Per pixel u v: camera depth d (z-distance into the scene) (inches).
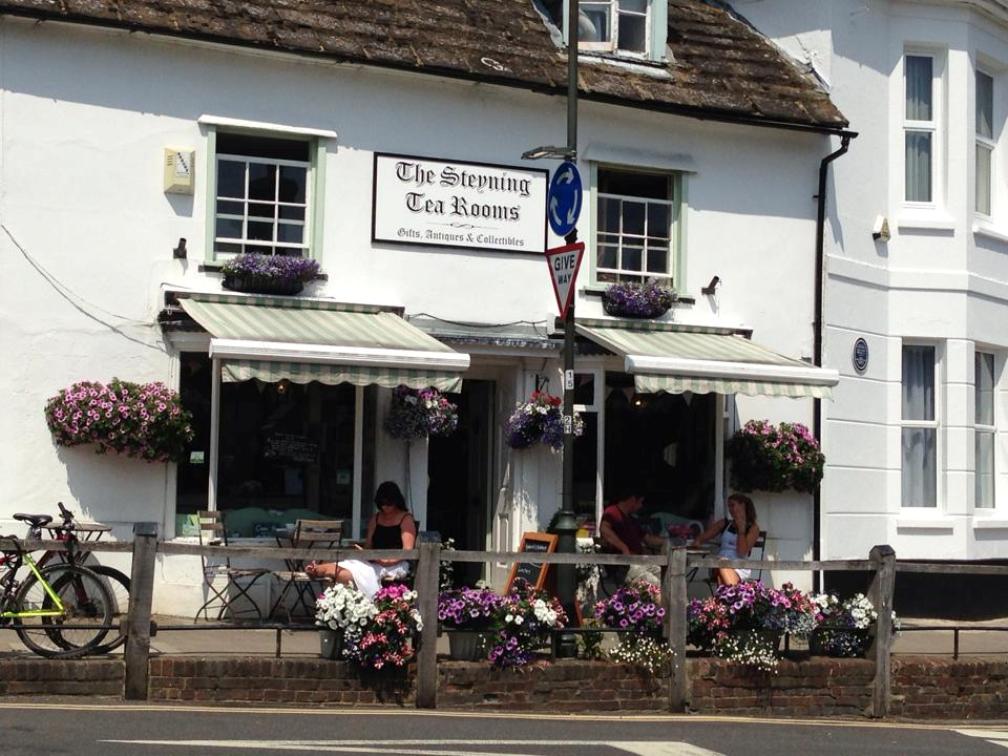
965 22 767.7
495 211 655.8
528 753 373.1
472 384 687.7
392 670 453.7
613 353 652.1
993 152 800.3
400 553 454.6
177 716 406.9
